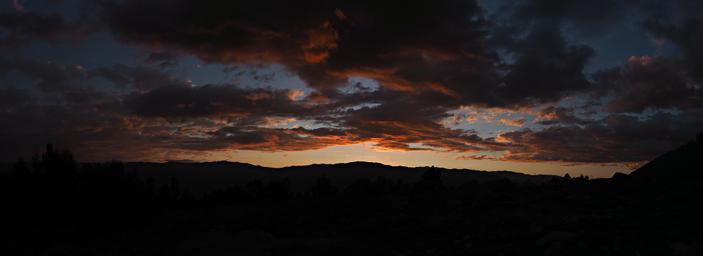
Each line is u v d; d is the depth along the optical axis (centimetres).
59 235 1739
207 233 1634
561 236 1047
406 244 1294
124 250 1460
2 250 1486
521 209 1656
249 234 1530
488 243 1152
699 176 1908
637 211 1364
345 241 1418
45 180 2069
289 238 1523
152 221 2133
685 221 1140
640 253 900
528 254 998
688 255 866
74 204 2078
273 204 2655
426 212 1850
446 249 1162
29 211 1967
